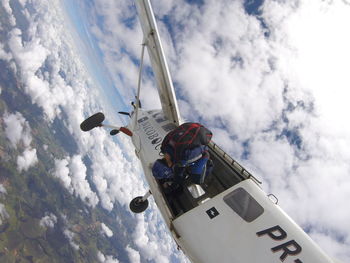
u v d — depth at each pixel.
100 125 5.25
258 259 2.46
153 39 4.24
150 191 4.00
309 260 2.40
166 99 5.05
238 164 3.79
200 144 3.18
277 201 3.10
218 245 2.65
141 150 5.09
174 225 2.99
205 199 3.67
